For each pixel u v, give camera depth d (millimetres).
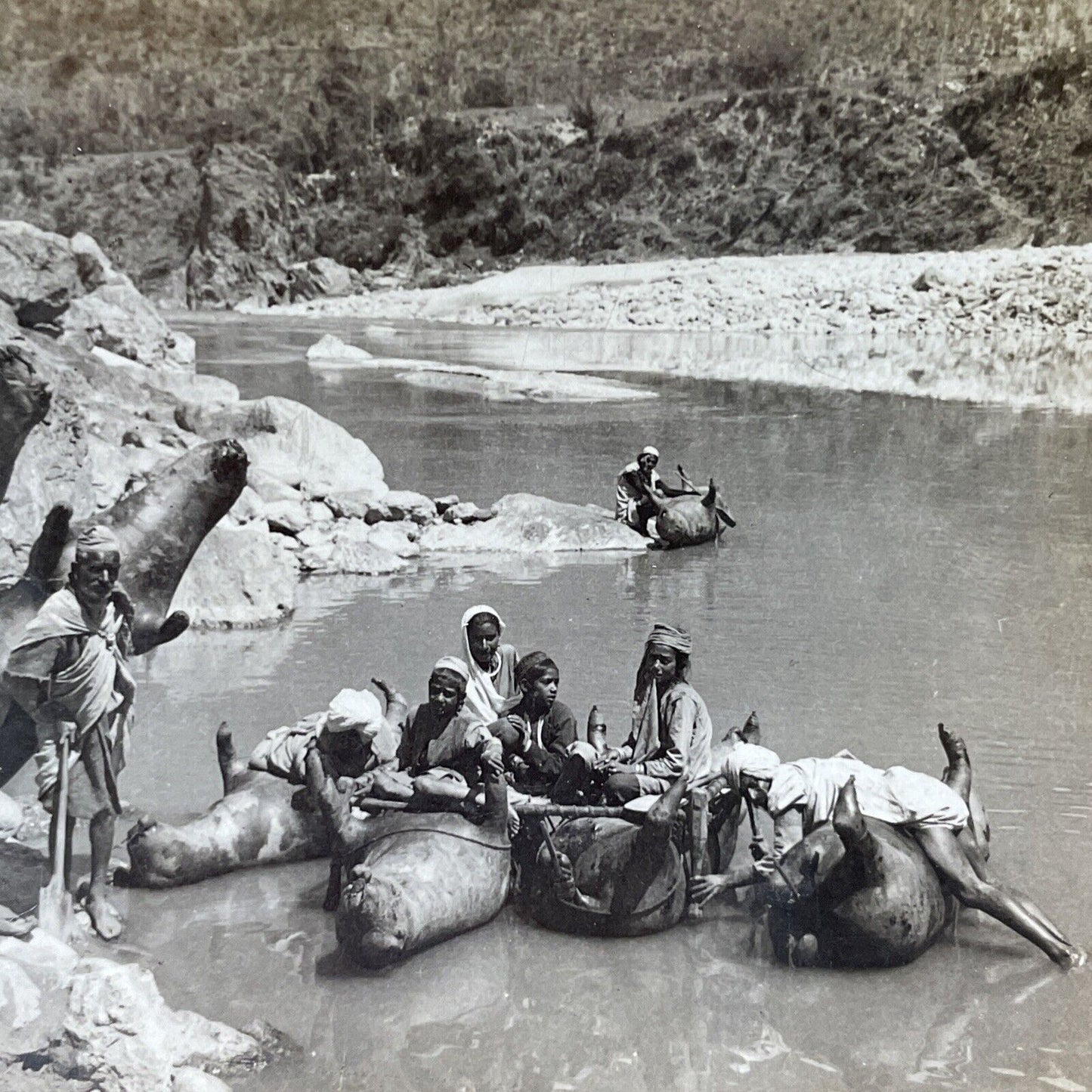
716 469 13930
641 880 4723
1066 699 6926
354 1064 3939
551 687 5316
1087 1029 4145
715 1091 3762
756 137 38531
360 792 5098
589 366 23578
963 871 4684
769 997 4340
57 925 4586
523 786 5254
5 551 7238
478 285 37656
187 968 4484
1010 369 21672
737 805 5137
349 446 12414
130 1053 3867
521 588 9453
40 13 35969
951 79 35531
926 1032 4117
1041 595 9078
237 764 5629
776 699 6992
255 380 21359
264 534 8875
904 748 6262
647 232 38719
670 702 5277
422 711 5273
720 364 23422
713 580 9625
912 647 7859
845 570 9805
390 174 40781
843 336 26594
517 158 40688
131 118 37750
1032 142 34094
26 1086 3770
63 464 8352
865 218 35531
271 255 38688
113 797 4727
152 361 14164
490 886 4809
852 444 15391
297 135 39719
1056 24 34156
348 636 8234
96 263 14430
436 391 20094
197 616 8445
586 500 12297
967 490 12727
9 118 36438
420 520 11016
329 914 4902
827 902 4555
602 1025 4164
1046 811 5629
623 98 40469
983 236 33469
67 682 4523
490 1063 3926
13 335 8531
